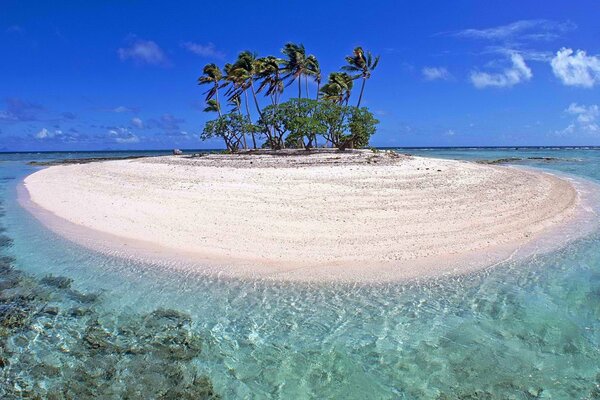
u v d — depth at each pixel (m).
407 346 7.32
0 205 19.84
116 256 11.72
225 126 46.38
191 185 20.58
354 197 17.34
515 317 8.20
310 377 6.57
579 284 9.67
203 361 7.01
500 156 71.44
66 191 22.16
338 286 9.61
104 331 7.93
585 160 56.41
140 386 6.39
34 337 7.72
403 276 10.08
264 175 22.89
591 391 6.12
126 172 27.83
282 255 11.34
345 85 46.72
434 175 23.08
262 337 7.68
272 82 45.69
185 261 11.16
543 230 13.81
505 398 6.02
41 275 10.55
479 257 11.27
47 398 6.12
